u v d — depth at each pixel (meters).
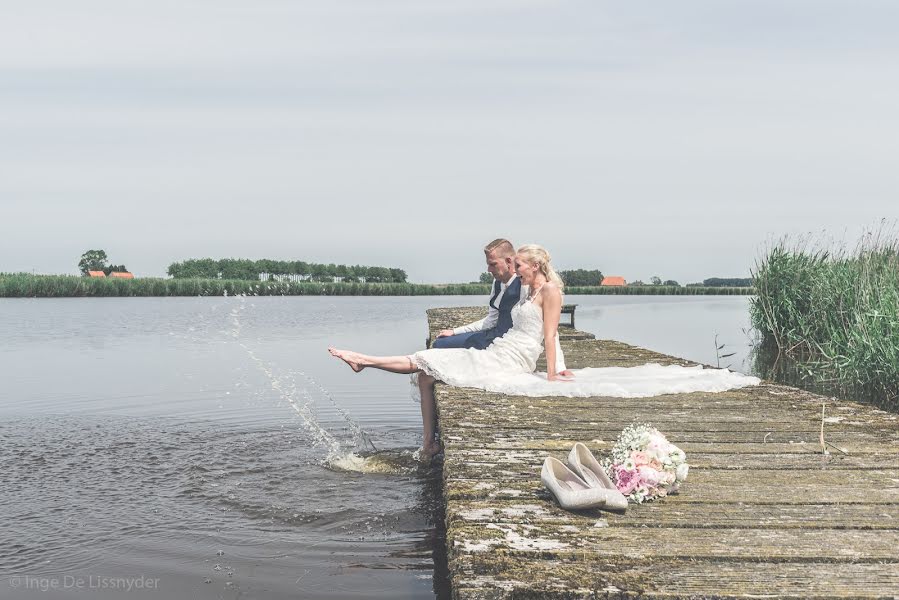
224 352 14.53
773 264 14.91
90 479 5.19
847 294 12.26
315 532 4.13
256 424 7.24
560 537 2.74
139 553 3.82
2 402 8.52
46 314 28.08
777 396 5.97
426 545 3.94
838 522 2.90
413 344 16.20
